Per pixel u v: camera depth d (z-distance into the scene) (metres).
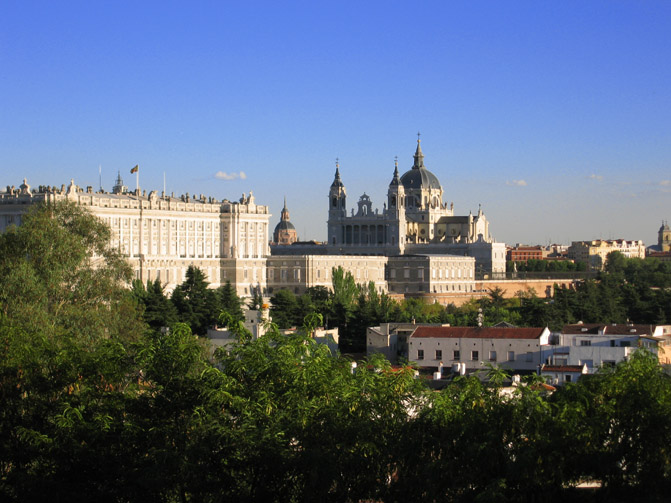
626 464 121.00
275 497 116.94
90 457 118.25
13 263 172.00
